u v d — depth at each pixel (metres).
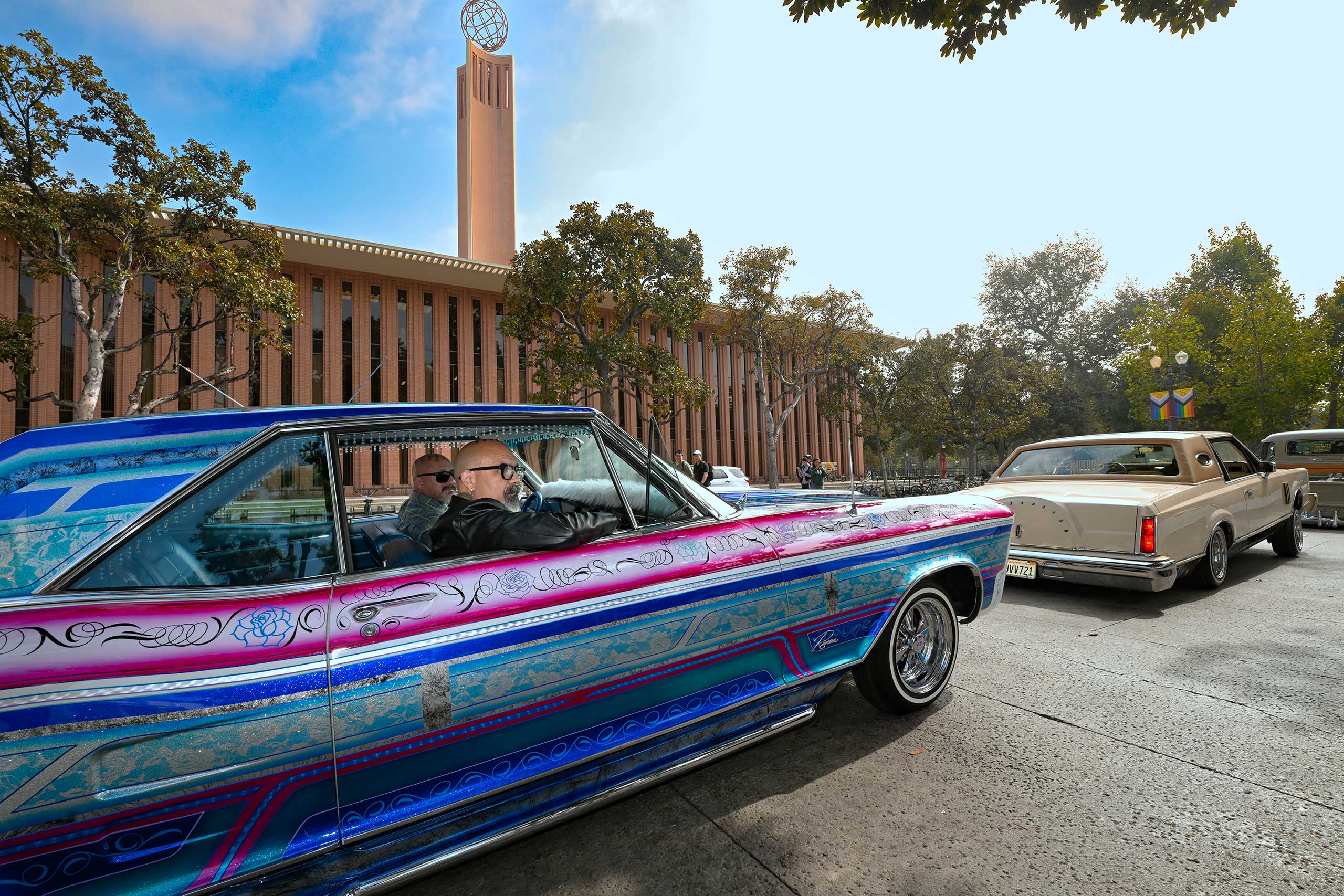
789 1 5.13
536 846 2.17
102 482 1.46
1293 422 28.58
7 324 13.72
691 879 1.97
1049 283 41.84
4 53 11.58
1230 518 6.13
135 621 1.38
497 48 51.06
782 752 2.83
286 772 1.48
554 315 20.12
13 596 1.32
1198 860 2.02
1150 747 2.81
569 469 2.59
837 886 1.92
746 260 25.28
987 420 29.23
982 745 2.86
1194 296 33.84
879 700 3.06
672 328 19.58
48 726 1.25
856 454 44.78
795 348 28.33
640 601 2.04
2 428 18.95
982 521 3.35
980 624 5.00
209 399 21.66
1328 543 9.23
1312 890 1.86
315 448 1.74
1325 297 30.88
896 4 4.93
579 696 1.92
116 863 1.30
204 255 14.04
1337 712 3.17
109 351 13.73
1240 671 3.79
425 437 1.95
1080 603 5.65
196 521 1.53
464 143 48.22
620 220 18.25
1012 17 4.87
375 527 2.35
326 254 22.83
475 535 1.85
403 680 1.62
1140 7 4.77
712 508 2.46
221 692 1.40
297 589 1.60
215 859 1.40
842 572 2.65
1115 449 6.27
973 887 1.90
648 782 2.09
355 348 24.50
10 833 1.22
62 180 12.95
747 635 2.33
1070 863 2.01
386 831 1.61
